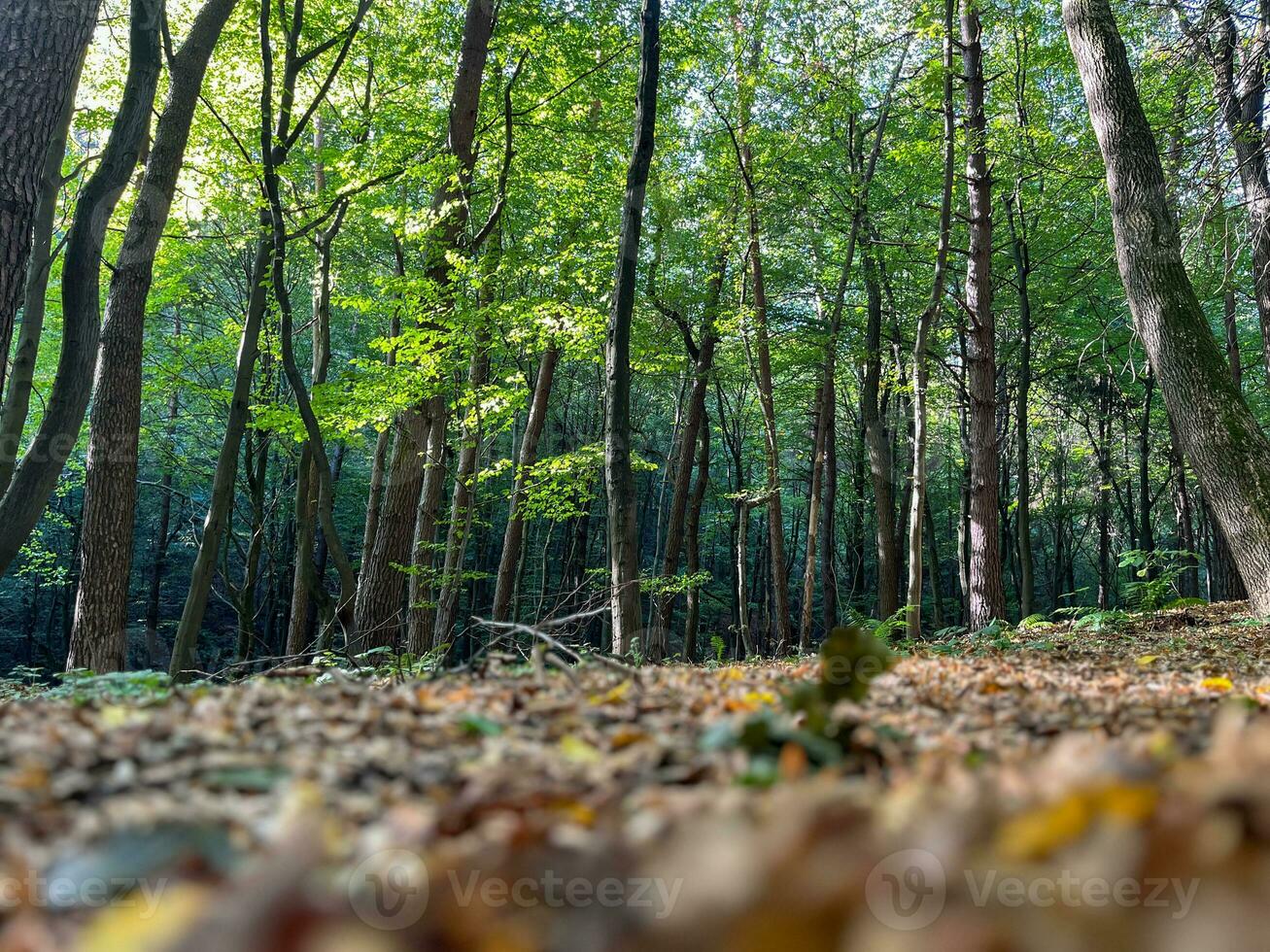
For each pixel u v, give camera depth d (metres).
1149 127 10.43
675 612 36.00
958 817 1.18
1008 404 27.66
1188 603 13.63
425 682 3.91
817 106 18.19
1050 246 21.42
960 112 17.36
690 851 1.04
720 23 18.20
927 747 2.29
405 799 1.71
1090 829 1.05
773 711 2.86
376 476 19.58
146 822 1.48
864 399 24.56
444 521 15.52
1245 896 0.83
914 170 20.17
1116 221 10.52
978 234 16.41
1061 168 16.67
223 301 23.33
